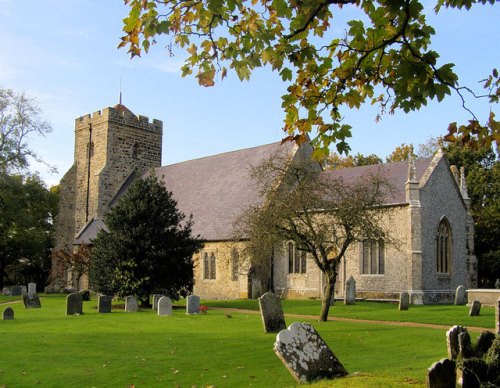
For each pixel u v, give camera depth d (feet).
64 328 71.51
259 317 86.63
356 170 141.38
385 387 32.55
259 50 29.32
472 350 33.24
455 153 196.03
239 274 132.16
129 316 88.63
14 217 177.47
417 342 58.13
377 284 123.24
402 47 27.63
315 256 81.92
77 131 197.88
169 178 187.32
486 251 181.06
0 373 44.01
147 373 44.29
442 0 25.30
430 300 120.16
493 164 194.90
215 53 29.84
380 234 82.89
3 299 142.10
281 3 27.43
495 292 102.83
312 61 30.12
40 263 212.64
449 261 127.34
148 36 27.61
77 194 194.08
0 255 204.03
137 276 110.42
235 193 153.58
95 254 116.78
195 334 64.95
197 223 154.20
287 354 36.37
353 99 30.68
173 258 112.37
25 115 176.45
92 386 40.50
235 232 100.73
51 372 44.55
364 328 70.23
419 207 119.34
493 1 23.47
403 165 132.98
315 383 34.86
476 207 187.93
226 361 48.49
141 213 111.86
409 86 26.63
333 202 83.61
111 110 187.83
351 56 30.30
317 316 90.74
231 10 26.89
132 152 193.26
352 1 26.99
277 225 80.89
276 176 98.48
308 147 148.97
